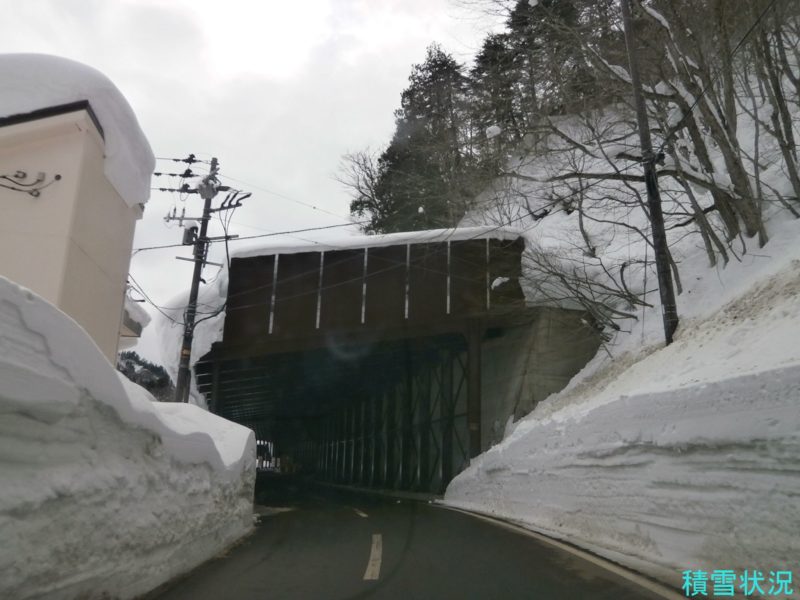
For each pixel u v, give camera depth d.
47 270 9.12
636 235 21.72
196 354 23.39
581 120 18.98
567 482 10.27
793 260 12.30
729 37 14.18
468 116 24.97
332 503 19.88
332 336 23.48
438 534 10.58
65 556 4.17
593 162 22.41
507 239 22.20
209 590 6.16
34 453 3.94
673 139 15.50
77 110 9.55
